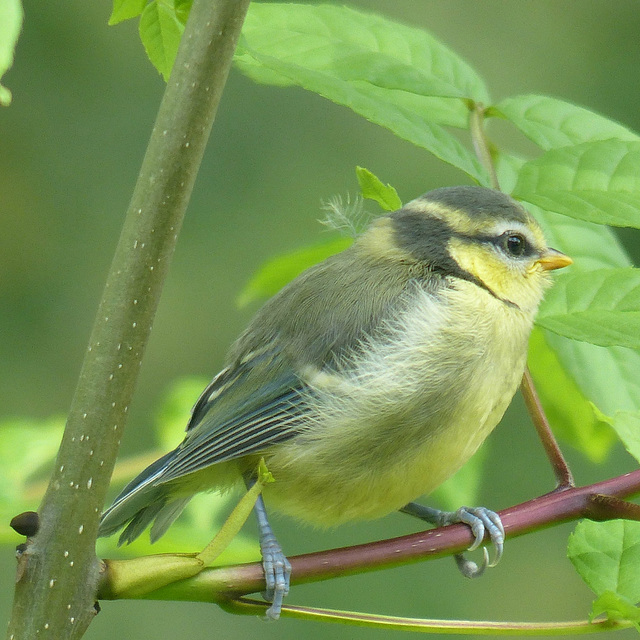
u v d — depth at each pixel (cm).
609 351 647
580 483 1379
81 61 1627
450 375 715
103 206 1587
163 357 1505
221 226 1568
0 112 1582
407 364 709
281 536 1354
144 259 476
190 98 470
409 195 1577
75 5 1636
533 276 771
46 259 1552
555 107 646
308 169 1597
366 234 804
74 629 475
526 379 631
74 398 480
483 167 618
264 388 733
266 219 1572
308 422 709
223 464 744
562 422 772
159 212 475
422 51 655
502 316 750
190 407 795
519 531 597
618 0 1730
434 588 1348
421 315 726
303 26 641
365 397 704
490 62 1683
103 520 685
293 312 756
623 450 1399
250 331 783
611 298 554
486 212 783
